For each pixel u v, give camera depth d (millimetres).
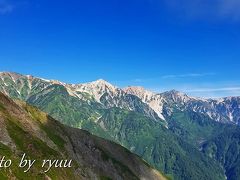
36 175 119125
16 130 140750
